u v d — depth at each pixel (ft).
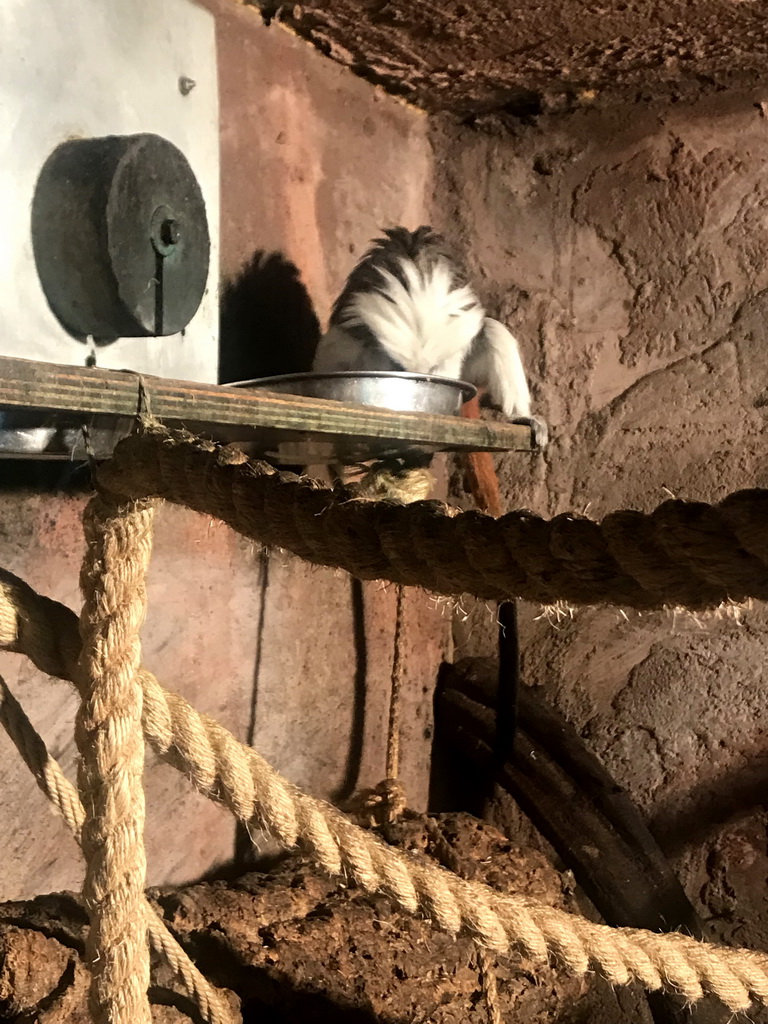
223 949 3.97
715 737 6.05
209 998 3.28
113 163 3.24
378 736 6.20
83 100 3.61
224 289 4.75
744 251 6.09
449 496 6.77
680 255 6.23
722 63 5.85
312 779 5.68
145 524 2.59
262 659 5.24
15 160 3.26
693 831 6.05
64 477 4.01
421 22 5.17
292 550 2.28
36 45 3.38
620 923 5.19
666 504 1.56
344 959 4.16
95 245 3.23
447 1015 4.24
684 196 6.22
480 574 1.88
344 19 5.14
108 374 2.59
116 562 2.54
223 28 4.75
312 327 5.51
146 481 2.47
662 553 1.58
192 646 4.74
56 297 3.41
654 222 6.29
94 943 2.38
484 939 2.87
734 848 6.00
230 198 4.82
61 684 4.01
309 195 5.51
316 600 5.65
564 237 6.52
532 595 1.86
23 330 3.28
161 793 4.65
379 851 2.76
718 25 5.22
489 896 2.97
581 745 5.99
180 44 4.25
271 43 5.16
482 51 5.60
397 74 5.97
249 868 5.26
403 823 5.41
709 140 6.17
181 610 4.66
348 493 2.20
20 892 3.83
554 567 1.75
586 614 6.30
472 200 6.73
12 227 3.24
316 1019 3.98
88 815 2.42
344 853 2.68
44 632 2.63
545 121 6.56
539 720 6.11
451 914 2.81
